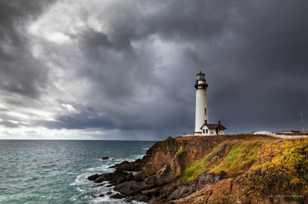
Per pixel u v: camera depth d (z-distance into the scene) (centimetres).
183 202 3672
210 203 3378
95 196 5284
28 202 4966
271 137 4988
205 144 5922
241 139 5334
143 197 4828
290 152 3388
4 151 18950
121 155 15488
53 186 6303
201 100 7800
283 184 3058
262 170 3325
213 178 4041
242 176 3428
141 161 8169
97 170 8962
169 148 6750
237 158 4222
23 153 17150
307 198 2838
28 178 7475
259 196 3080
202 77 7850
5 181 7044
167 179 5384
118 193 5378
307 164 3141
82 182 6731
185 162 5712
